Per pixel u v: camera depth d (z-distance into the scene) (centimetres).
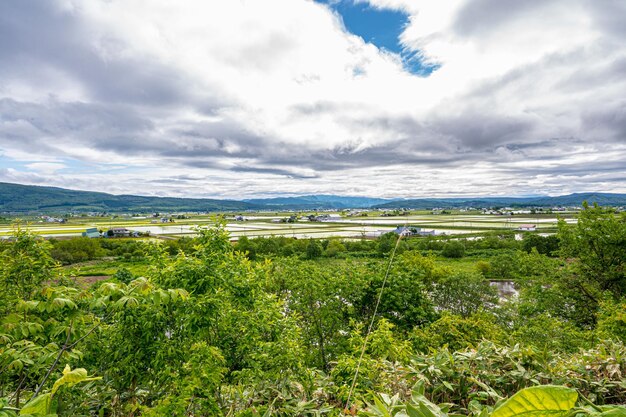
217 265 673
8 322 302
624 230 1766
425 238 8556
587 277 1917
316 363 1384
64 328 345
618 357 261
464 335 1160
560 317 1983
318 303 1653
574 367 257
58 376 305
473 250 8450
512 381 240
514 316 2309
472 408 155
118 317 430
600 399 233
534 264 2109
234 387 401
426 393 243
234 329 629
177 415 326
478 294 2959
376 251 7156
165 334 480
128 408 354
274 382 353
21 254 473
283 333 695
